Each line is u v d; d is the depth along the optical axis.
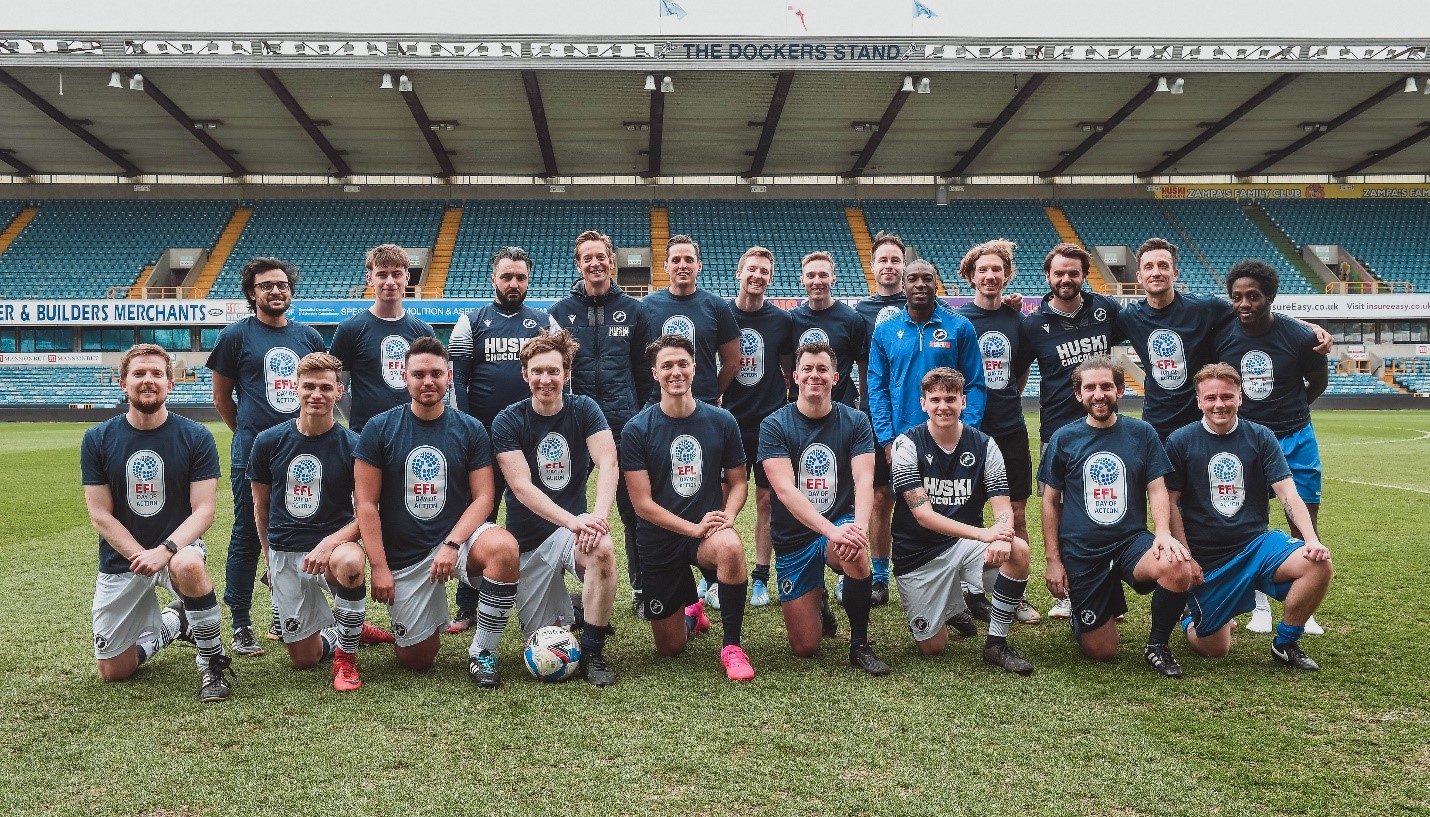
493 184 27.69
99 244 25.36
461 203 27.42
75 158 24.56
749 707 3.14
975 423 4.57
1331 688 3.31
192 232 25.86
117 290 23.81
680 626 3.78
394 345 4.45
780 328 5.04
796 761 2.68
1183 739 2.84
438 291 24.19
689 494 3.72
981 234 27.25
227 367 4.23
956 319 4.63
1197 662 3.65
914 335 4.62
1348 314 24.70
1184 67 18.77
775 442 3.77
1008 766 2.65
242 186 27.16
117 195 26.91
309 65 18.08
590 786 2.52
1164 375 4.39
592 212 27.31
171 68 18.03
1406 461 11.34
